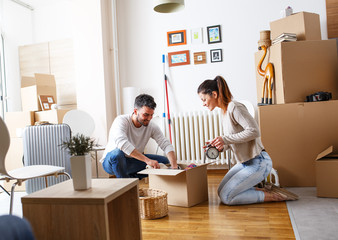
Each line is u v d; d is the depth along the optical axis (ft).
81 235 3.89
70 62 14.58
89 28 13.51
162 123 13.74
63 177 8.11
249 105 11.30
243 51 12.81
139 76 14.07
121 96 14.21
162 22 13.78
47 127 8.01
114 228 4.80
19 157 12.17
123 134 8.11
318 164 8.08
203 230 6.14
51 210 3.96
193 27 13.37
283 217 6.65
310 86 9.56
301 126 9.39
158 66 13.84
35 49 15.03
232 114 7.67
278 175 9.53
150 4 13.94
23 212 4.04
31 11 15.93
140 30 14.06
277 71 9.77
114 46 13.92
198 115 12.82
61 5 15.49
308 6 12.07
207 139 12.67
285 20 10.17
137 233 4.67
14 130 12.46
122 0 14.26
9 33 14.76
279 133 9.52
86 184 4.25
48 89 13.38
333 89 9.58
